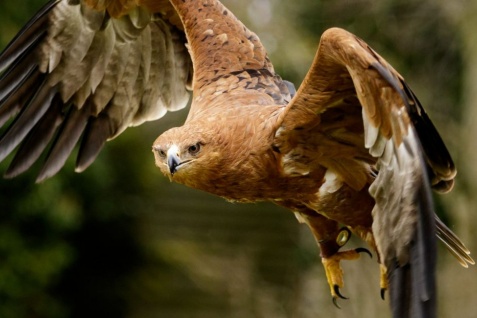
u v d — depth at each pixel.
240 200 10.73
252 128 10.34
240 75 11.32
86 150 12.83
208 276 27.02
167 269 28.36
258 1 23.33
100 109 12.85
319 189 10.52
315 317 22.06
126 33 12.70
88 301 27.41
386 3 24.53
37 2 23.06
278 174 10.41
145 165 27.52
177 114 26.97
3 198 23.20
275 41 22.95
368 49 8.88
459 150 24.28
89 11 12.63
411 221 8.46
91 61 12.77
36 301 24.55
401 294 8.29
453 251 11.02
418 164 8.55
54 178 23.36
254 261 28.80
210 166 10.23
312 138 10.22
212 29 11.70
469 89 24.11
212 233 30.62
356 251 11.06
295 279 27.05
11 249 23.48
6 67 12.46
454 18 24.42
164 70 12.76
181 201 30.98
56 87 12.78
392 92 8.67
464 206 23.58
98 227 26.95
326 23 24.20
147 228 28.58
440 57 25.16
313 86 9.71
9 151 12.55
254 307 24.20
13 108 12.62
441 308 20.69
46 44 12.71
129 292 27.84
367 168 10.37
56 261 24.16
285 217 30.89
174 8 12.17
